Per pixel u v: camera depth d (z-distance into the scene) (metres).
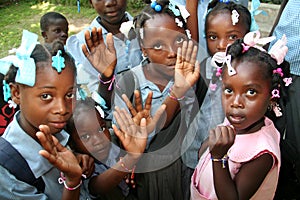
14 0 8.05
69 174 1.45
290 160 2.56
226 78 1.60
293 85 2.43
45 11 7.30
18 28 6.57
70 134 1.71
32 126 1.55
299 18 2.36
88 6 7.29
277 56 1.61
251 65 1.55
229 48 1.67
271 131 1.70
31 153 1.56
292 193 2.65
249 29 2.26
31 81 1.44
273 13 5.27
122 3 2.54
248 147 1.63
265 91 1.57
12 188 1.52
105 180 1.65
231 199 1.54
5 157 1.52
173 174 1.79
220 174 1.53
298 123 2.46
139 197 1.82
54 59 1.47
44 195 1.60
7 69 1.52
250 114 1.58
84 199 1.74
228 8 2.22
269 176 1.65
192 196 1.84
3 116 1.95
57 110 1.49
